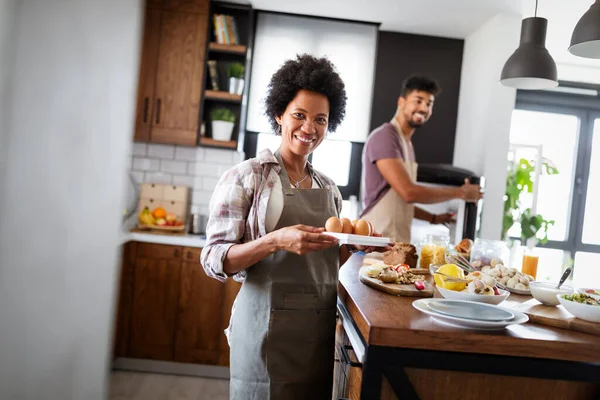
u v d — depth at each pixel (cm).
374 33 438
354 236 136
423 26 428
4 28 19
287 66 164
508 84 309
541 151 471
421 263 234
